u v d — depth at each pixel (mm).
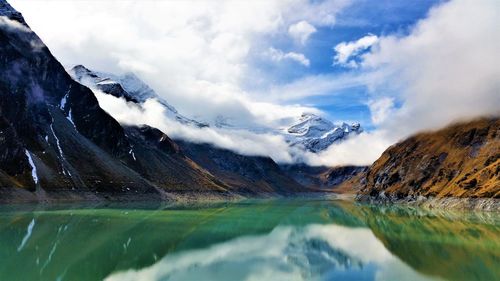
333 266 60469
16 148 162125
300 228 106688
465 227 103250
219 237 85375
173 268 57375
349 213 161875
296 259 65062
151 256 63750
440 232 94562
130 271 54594
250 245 77312
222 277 53469
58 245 66750
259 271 56969
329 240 85562
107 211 128500
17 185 148875
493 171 176625
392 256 67188
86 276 51031
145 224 99250
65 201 158125
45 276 49844
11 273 50438
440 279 52938
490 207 154375
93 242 71500
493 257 65688
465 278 53062
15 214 106500
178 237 82438
